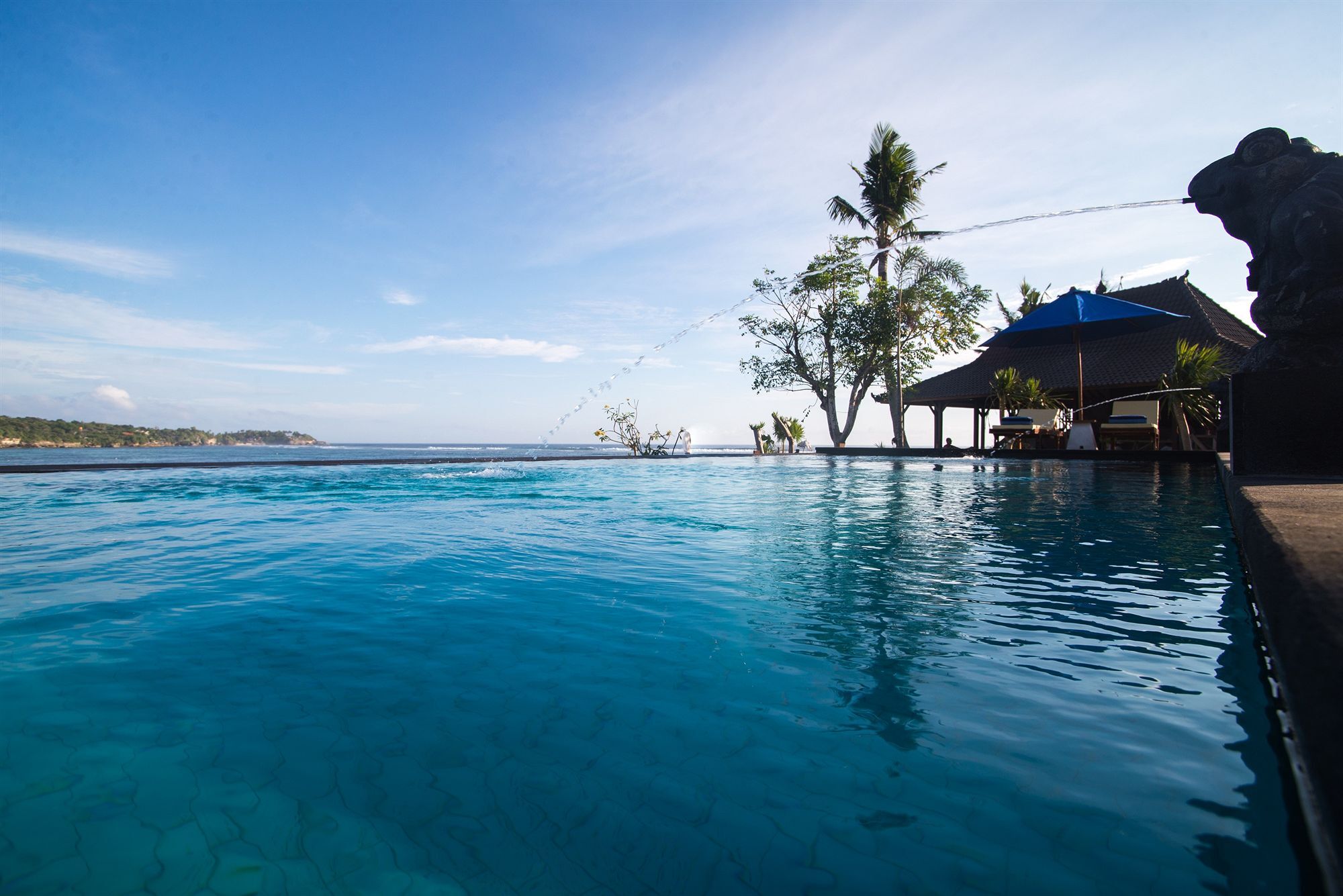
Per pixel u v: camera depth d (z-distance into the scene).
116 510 6.64
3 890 1.05
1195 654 2.13
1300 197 5.40
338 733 1.63
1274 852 1.10
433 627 2.52
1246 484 3.79
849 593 3.01
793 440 28.22
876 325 23.45
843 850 1.15
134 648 2.28
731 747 1.54
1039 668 2.03
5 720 1.70
